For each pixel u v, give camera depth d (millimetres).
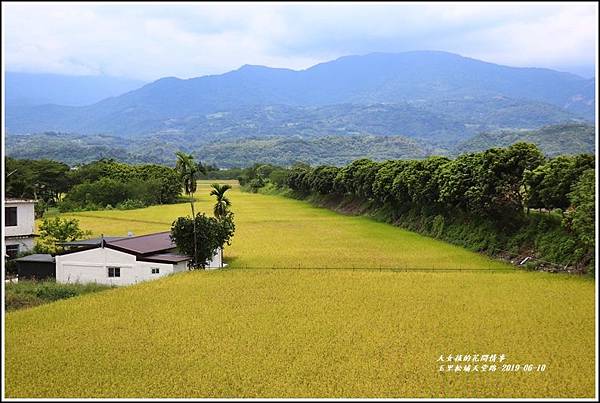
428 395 25172
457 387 25844
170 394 25703
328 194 143875
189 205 145375
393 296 43000
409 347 31141
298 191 171500
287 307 39906
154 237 62125
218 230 59562
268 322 36219
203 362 29484
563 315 36906
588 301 40688
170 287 46656
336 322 36062
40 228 63688
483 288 45375
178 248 57812
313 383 26609
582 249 52031
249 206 144000
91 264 53594
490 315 37219
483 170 65438
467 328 34406
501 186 63156
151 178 154250
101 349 31609
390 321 36125
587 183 48031
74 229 64000
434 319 36500
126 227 95875
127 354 30797
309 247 74312
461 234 74375
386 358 29547
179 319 37188
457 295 43031
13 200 60219
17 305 42375
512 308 38938
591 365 28203
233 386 26453
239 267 59375
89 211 129750
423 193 82125
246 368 28594
